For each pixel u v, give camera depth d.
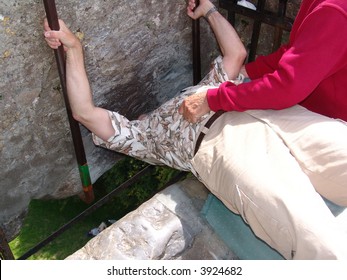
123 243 1.84
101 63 2.26
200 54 2.82
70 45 1.93
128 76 2.46
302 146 1.62
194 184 2.10
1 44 1.82
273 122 1.71
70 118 2.25
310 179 1.61
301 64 1.52
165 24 2.44
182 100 2.13
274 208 1.52
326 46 1.46
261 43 2.80
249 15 2.52
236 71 2.30
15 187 2.39
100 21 2.10
